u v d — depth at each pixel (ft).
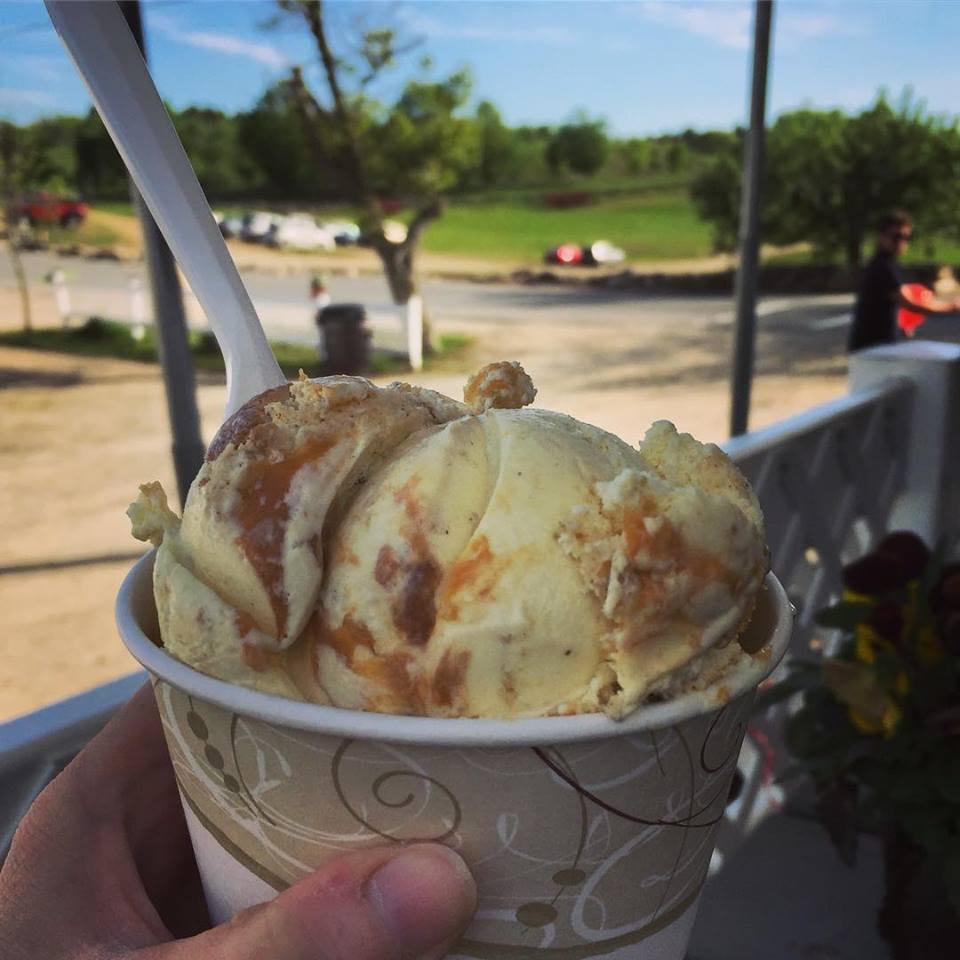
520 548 1.91
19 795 3.13
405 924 1.82
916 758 5.02
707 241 58.59
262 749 1.85
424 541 1.94
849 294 47.44
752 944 6.18
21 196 48.75
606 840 1.89
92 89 2.72
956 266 43.16
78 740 3.26
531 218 67.41
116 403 26.27
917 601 5.08
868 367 9.71
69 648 12.30
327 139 34.96
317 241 57.11
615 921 2.02
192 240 2.88
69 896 2.33
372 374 29.91
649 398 26.03
